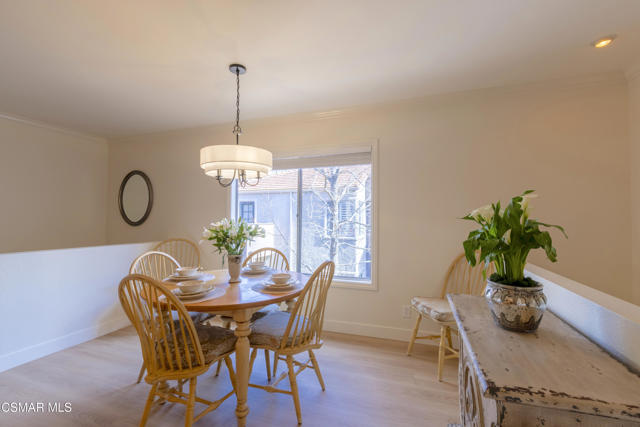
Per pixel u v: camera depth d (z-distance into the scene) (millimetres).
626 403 598
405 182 2609
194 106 2754
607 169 2104
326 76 2150
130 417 1588
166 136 3592
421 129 2574
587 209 2143
